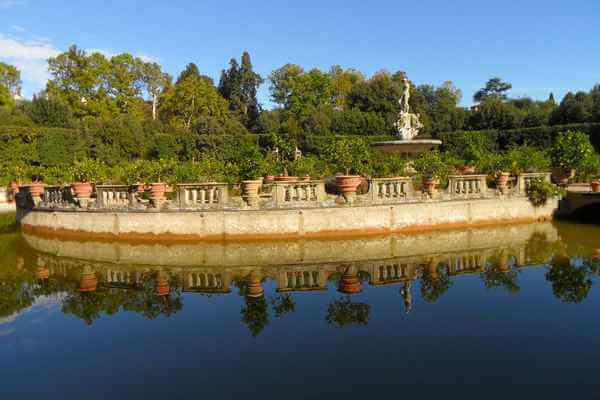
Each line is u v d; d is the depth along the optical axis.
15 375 5.01
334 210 12.07
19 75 47.66
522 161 14.71
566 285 7.94
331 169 16.83
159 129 39.09
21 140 29.44
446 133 36.88
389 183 12.54
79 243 12.48
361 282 8.47
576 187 16.64
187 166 14.84
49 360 5.38
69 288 8.52
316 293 7.84
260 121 45.69
